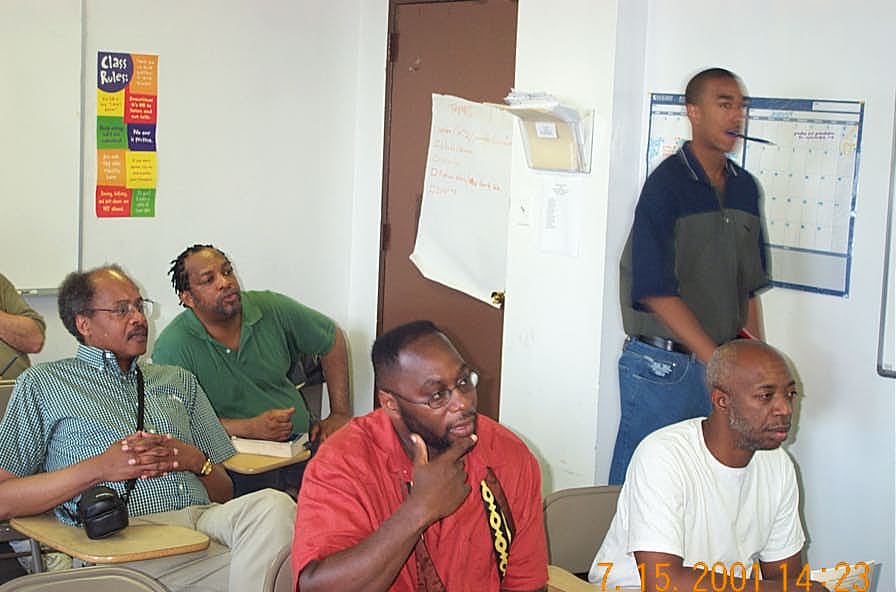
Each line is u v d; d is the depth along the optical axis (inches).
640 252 127.4
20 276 171.0
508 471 85.8
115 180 180.5
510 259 157.6
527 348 156.2
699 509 92.7
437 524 81.7
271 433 143.6
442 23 188.2
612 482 139.2
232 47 191.8
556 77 149.3
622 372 136.9
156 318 188.2
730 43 138.3
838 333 130.1
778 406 90.6
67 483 108.1
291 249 204.4
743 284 133.0
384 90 201.5
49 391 117.8
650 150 146.9
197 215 191.3
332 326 166.9
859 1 125.6
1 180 167.8
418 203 196.1
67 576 85.0
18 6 166.6
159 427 122.3
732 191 131.6
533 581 87.2
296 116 201.5
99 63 176.4
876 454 127.4
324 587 75.0
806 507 135.0
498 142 180.1
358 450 81.0
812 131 130.6
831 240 129.8
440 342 78.8
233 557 109.8
